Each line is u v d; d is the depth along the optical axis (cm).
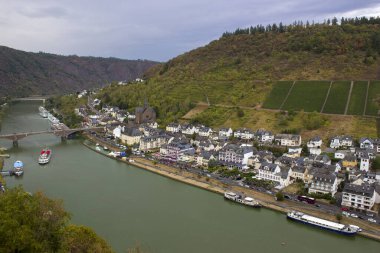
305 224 15725
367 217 15788
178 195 19238
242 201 17962
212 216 16562
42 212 9706
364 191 16588
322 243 14212
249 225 15688
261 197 18538
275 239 14450
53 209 10131
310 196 18075
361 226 15200
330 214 16238
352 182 18212
